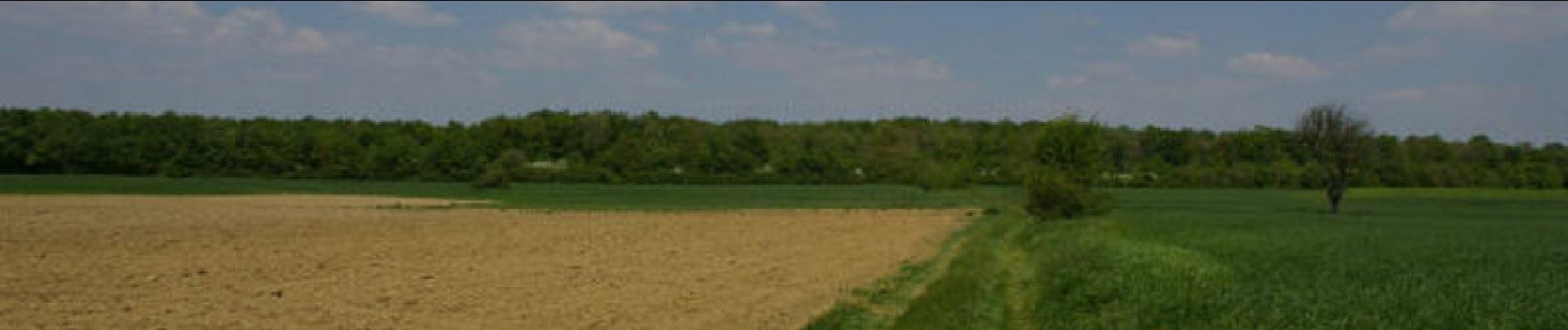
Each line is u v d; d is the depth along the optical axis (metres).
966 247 37.56
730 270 29.33
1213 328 18.02
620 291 24.20
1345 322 17.92
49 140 119.25
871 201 83.69
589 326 19.27
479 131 151.38
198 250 33.31
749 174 135.88
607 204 76.19
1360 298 20.89
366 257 32.03
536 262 30.80
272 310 20.64
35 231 39.38
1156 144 141.62
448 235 41.53
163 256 31.19
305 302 21.86
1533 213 74.75
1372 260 30.83
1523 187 126.44
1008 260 33.44
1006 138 147.75
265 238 38.84
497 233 43.28
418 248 35.25
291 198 77.62
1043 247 35.28
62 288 23.44
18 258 29.61
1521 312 19.52
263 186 98.19
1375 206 84.31
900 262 32.12
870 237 43.44
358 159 126.75
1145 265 25.52
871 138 152.62
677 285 25.61
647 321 19.88
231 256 31.59
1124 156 140.50
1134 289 21.78
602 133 149.75
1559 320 18.72
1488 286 23.59
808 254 34.72
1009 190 110.00
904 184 134.50
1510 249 35.59
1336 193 74.62
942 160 143.88
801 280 26.92
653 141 143.88
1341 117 74.25
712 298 23.23
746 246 38.06
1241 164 132.25
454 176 123.62
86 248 33.28
